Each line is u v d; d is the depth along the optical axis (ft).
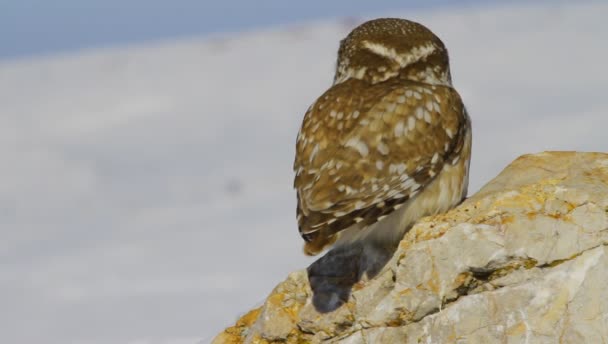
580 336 22.29
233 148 166.91
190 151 169.27
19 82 247.29
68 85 238.07
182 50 261.03
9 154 180.55
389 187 24.34
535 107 154.92
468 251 23.38
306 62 230.27
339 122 24.99
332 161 24.43
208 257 105.70
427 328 23.58
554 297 22.61
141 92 222.89
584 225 22.91
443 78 26.89
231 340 26.81
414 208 25.22
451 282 23.47
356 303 24.61
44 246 124.47
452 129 25.38
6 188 159.84
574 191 23.43
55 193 155.22
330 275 25.71
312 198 24.09
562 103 155.02
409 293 23.77
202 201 138.10
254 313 27.35
